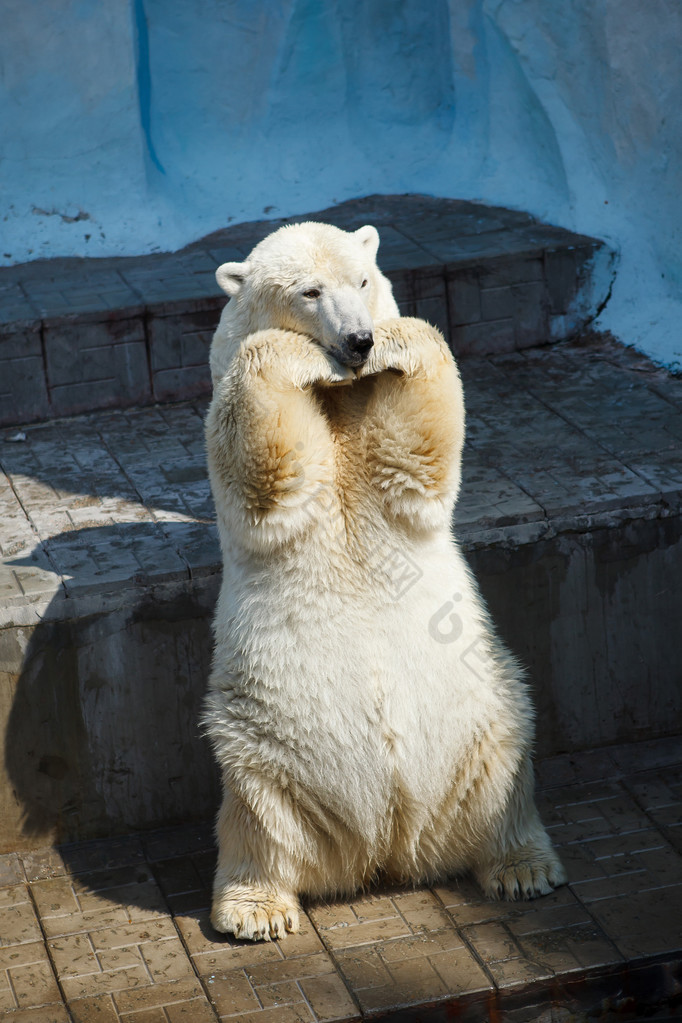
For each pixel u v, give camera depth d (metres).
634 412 9.13
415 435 5.90
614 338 10.55
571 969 6.14
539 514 7.66
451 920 6.57
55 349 9.77
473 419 9.23
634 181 10.75
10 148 11.46
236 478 5.85
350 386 6.10
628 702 8.18
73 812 7.43
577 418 9.11
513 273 10.48
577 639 7.96
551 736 8.09
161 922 6.75
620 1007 6.27
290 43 12.03
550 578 7.79
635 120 10.52
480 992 6.05
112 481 8.66
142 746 7.45
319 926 6.59
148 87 12.02
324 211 12.05
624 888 6.79
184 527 7.86
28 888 7.13
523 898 6.68
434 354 5.92
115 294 10.21
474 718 6.30
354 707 6.07
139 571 7.21
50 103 11.36
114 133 11.52
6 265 11.22
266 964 6.32
